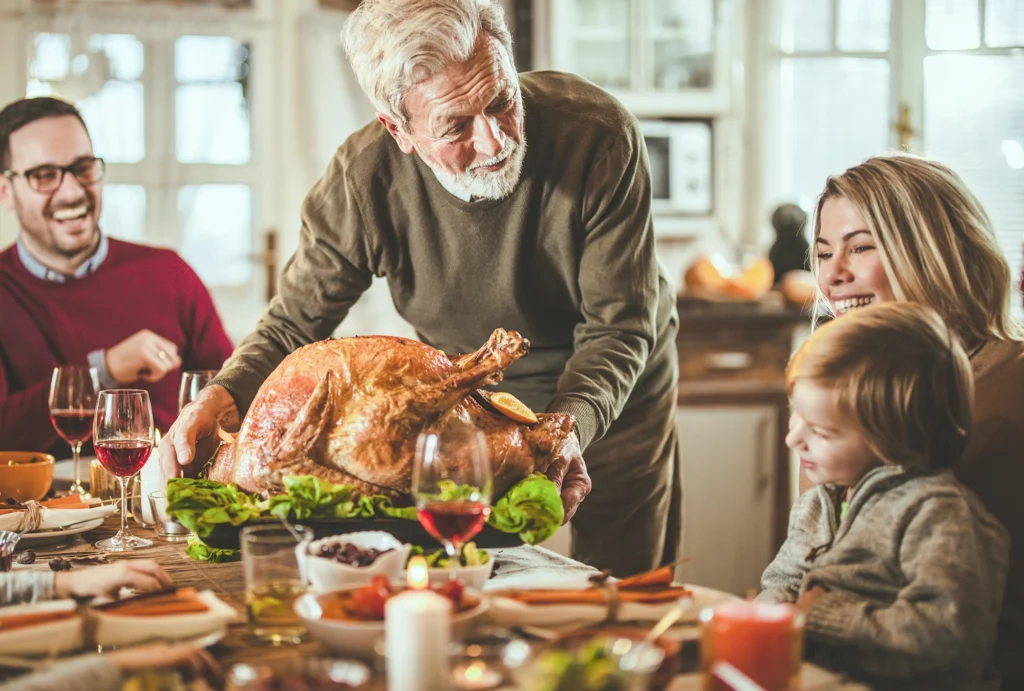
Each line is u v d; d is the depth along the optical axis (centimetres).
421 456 122
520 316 213
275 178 415
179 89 404
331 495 142
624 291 201
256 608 115
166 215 404
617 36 419
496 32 179
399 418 145
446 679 91
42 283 280
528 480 151
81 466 232
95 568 126
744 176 452
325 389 147
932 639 112
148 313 286
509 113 182
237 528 143
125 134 397
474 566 128
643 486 239
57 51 390
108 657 101
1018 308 441
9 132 275
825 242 167
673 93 424
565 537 338
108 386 268
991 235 158
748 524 387
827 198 166
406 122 182
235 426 177
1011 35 448
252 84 411
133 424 162
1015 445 143
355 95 419
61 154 275
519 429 156
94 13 391
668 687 100
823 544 134
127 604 116
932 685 123
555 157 197
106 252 288
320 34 411
